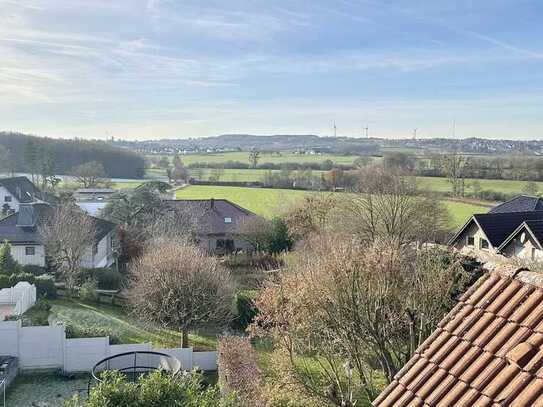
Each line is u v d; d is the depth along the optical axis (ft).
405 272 62.95
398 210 140.77
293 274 73.15
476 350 17.94
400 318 61.77
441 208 157.07
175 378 35.94
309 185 283.18
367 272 61.00
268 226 156.25
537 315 17.57
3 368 76.79
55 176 338.95
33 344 81.05
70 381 78.07
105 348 81.56
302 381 62.49
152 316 94.22
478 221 134.51
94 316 104.63
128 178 384.27
